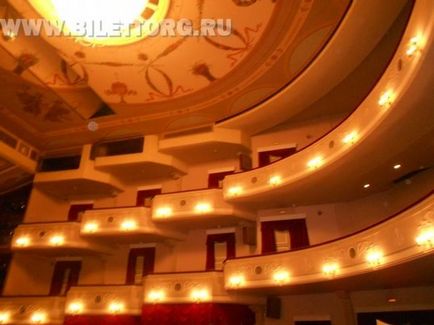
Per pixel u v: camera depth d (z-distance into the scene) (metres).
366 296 12.05
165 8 11.18
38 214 18.47
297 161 12.81
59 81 14.49
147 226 15.57
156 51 12.79
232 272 12.89
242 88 14.51
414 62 7.31
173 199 15.49
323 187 12.53
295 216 14.25
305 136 15.30
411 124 8.83
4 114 16.53
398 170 11.01
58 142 18.62
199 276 13.61
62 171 18.03
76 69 13.60
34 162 18.77
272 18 11.30
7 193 19.42
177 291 13.63
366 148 9.98
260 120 15.48
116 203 18.39
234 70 13.57
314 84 12.78
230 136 15.96
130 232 15.63
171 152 17.09
